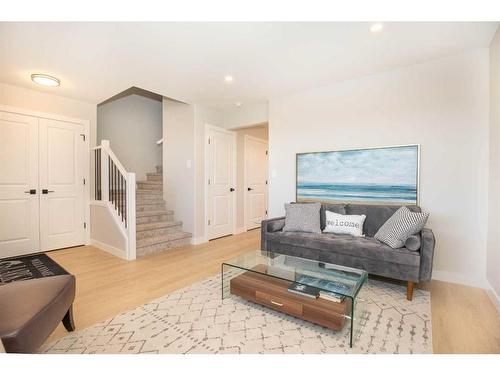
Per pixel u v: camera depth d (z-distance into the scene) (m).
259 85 3.45
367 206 2.98
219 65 2.84
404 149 2.88
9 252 3.40
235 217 5.13
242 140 5.31
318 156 3.50
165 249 3.88
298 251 2.81
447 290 2.44
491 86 2.39
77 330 1.78
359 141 3.19
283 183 3.85
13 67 2.85
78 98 3.91
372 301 2.22
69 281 1.68
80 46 2.41
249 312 2.04
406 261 2.21
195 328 1.81
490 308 2.09
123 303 2.17
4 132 3.33
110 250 3.68
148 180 5.41
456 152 2.62
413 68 2.84
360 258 2.44
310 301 1.82
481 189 2.51
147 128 5.68
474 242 2.54
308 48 2.47
